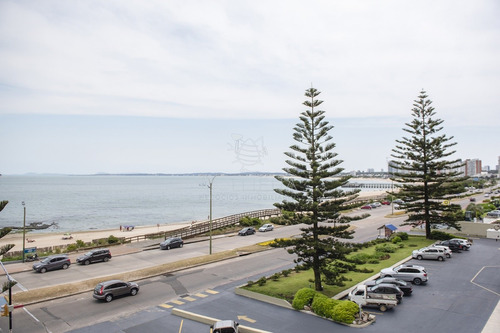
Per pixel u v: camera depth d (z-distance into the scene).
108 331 21.08
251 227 57.62
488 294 25.73
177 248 46.09
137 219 101.00
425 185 48.09
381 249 40.81
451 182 48.69
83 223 92.81
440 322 20.91
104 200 158.38
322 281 26.72
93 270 35.06
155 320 22.75
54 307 25.19
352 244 26.97
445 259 36.59
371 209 90.19
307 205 26.61
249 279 31.73
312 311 23.52
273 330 20.50
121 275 32.25
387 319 21.59
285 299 25.25
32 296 26.56
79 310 24.56
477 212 64.56
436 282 28.80
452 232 52.91
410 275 28.53
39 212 113.50
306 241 26.92
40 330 21.30
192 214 111.88
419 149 48.72
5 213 109.75
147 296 27.44
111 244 48.75
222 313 23.55
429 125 48.25
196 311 24.00
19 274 33.69
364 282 28.09
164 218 103.31
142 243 49.03
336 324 21.27
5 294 27.03
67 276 32.81
